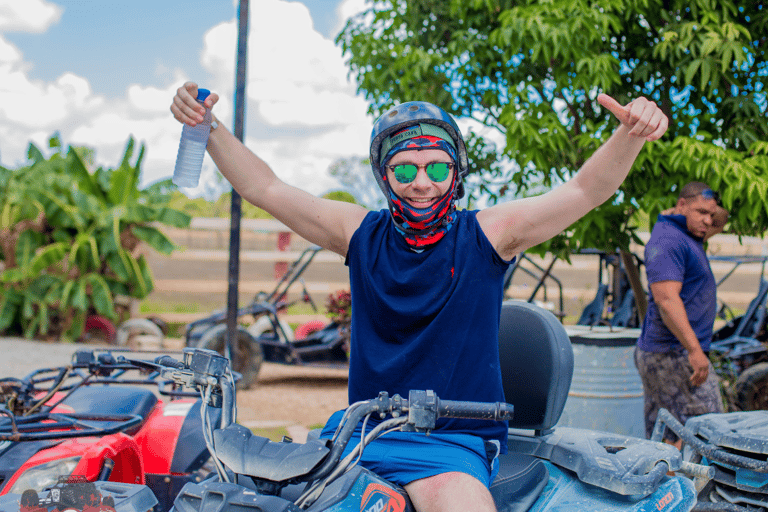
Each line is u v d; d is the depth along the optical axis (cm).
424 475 163
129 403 270
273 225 1213
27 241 1046
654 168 416
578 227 462
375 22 569
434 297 180
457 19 541
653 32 483
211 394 166
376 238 192
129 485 183
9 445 220
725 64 412
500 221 185
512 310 246
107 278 1062
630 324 670
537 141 443
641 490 195
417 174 176
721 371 578
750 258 644
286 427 552
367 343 189
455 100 549
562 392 235
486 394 181
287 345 754
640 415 412
